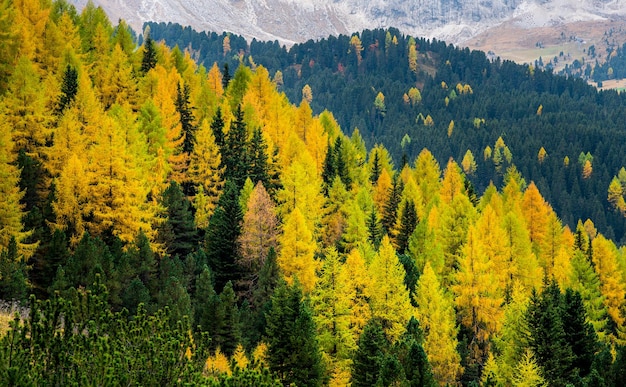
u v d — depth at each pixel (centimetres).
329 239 6850
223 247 5253
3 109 5219
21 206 4338
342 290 4262
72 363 1312
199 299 4266
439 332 4569
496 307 5322
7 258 3366
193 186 6612
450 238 6794
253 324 4397
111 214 4759
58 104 6531
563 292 6081
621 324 6284
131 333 1438
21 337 1320
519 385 3834
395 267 4734
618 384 3878
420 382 3494
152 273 4359
